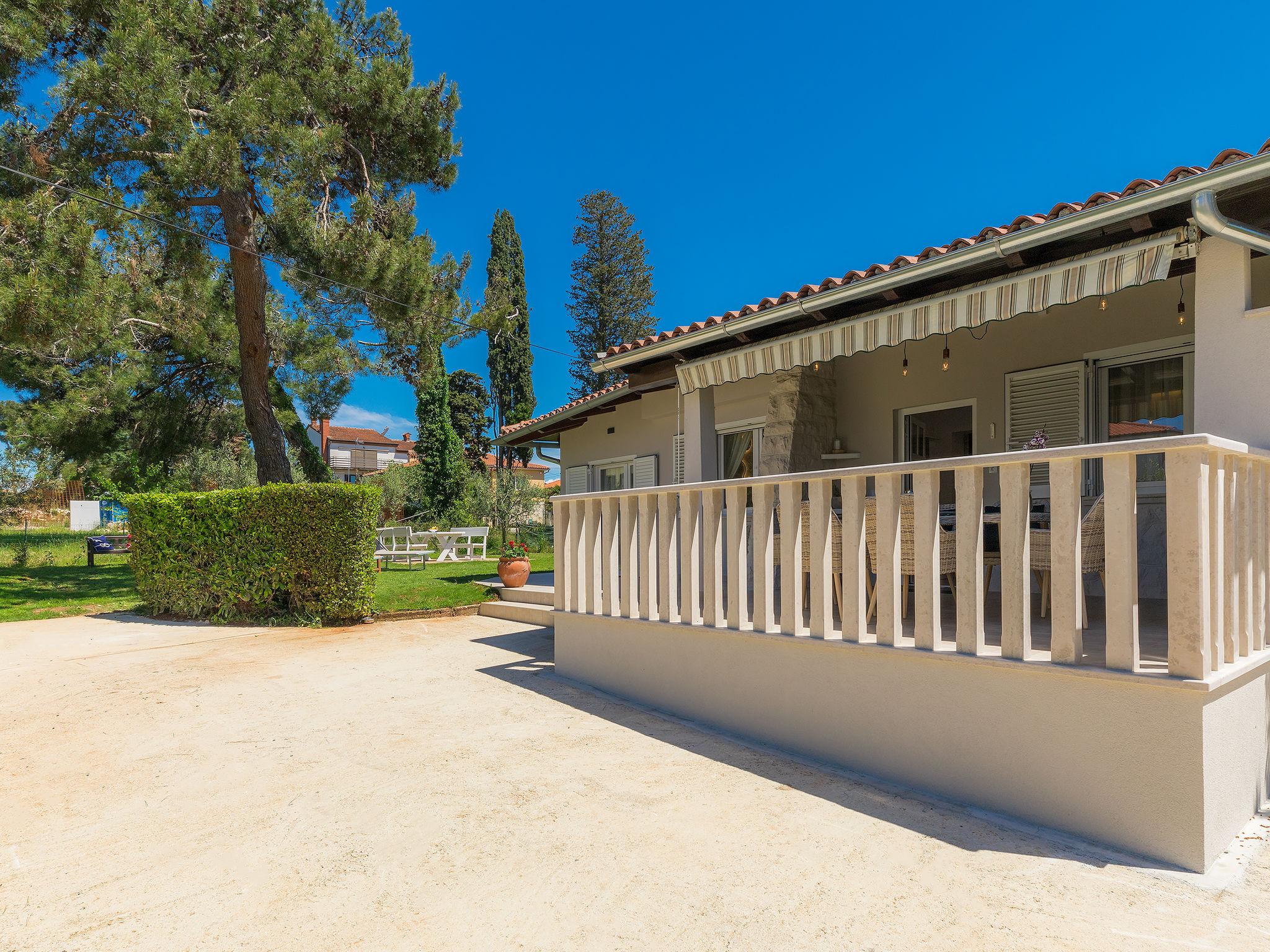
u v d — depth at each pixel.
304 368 19.30
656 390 13.96
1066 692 3.59
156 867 3.33
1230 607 3.69
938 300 5.97
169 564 11.12
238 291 14.34
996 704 3.86
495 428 41.91
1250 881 3.07
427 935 2.74
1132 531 3.44
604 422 16.08
